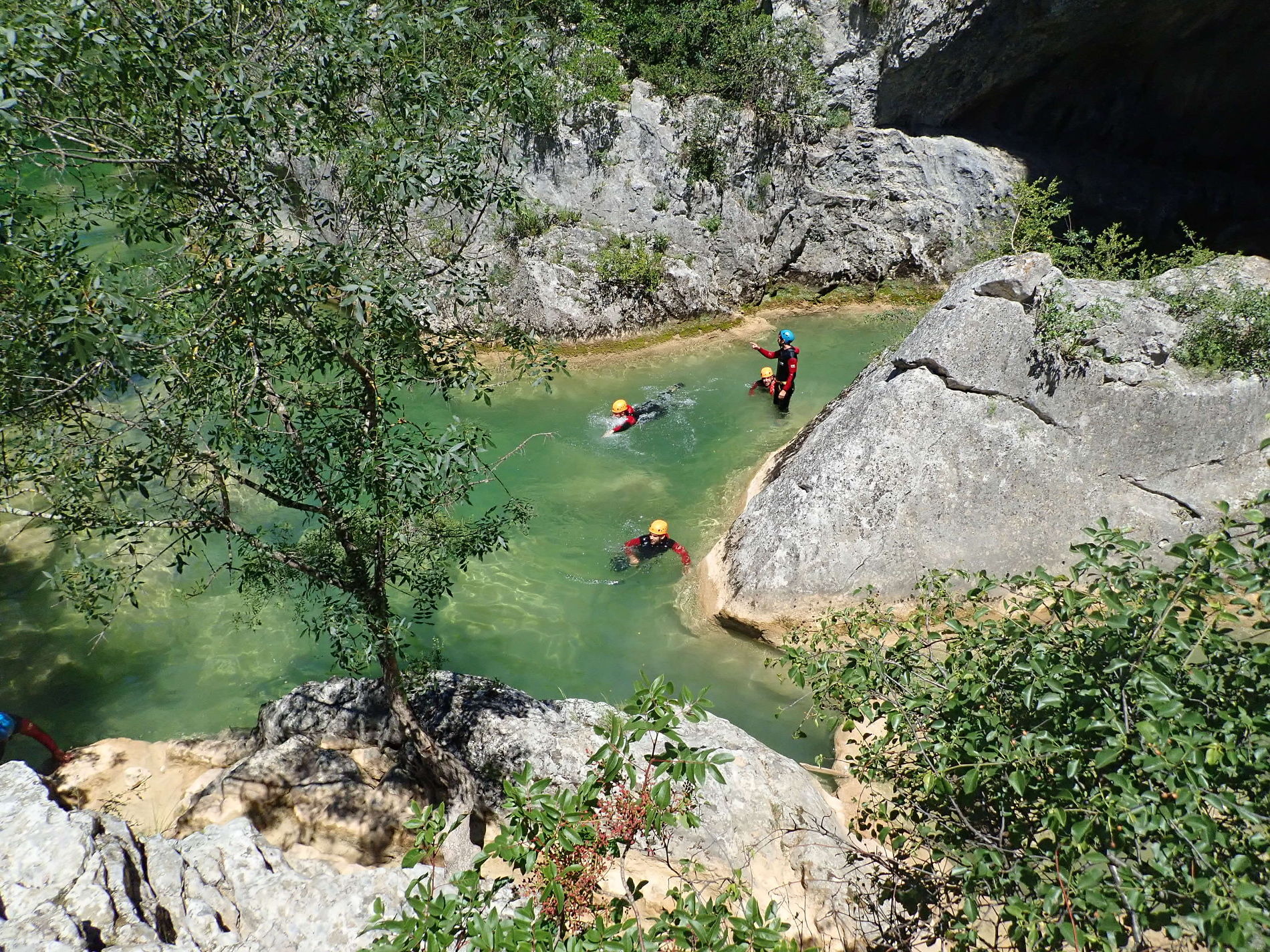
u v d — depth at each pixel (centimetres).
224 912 525
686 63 1723
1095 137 1934
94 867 488
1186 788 327
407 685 798
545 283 1622
